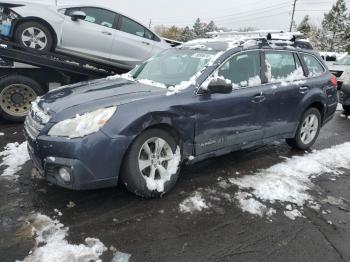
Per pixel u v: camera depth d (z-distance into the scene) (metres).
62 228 3.42
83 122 3.55
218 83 4.25
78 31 7.46
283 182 4.67
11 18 6.91
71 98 4.00
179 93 4.14
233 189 4.40
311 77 5.90
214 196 4.20
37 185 4.23
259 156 5.64
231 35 6.03
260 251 3.27
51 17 7.17
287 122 5.45
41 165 3.71
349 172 5.25
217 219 3.73
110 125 3.60
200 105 4.22
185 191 4.28
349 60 16.78
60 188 4.18
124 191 4.18
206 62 4.58
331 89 6.20
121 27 8.06
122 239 3.31
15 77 6.54
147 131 3.86
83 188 3.59
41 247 3.12
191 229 3.53
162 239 3.35
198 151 4.36
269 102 5.03
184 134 4.16
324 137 7.12
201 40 5.54
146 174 4.02
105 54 7.88
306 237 3.52
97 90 4.27
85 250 3.12
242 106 4.67
